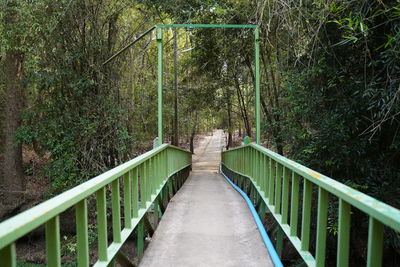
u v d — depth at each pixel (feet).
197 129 113.91
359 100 16.46
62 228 33.78
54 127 32.53
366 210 5.54
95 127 33.83
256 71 22.75
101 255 8.82
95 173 32.94
